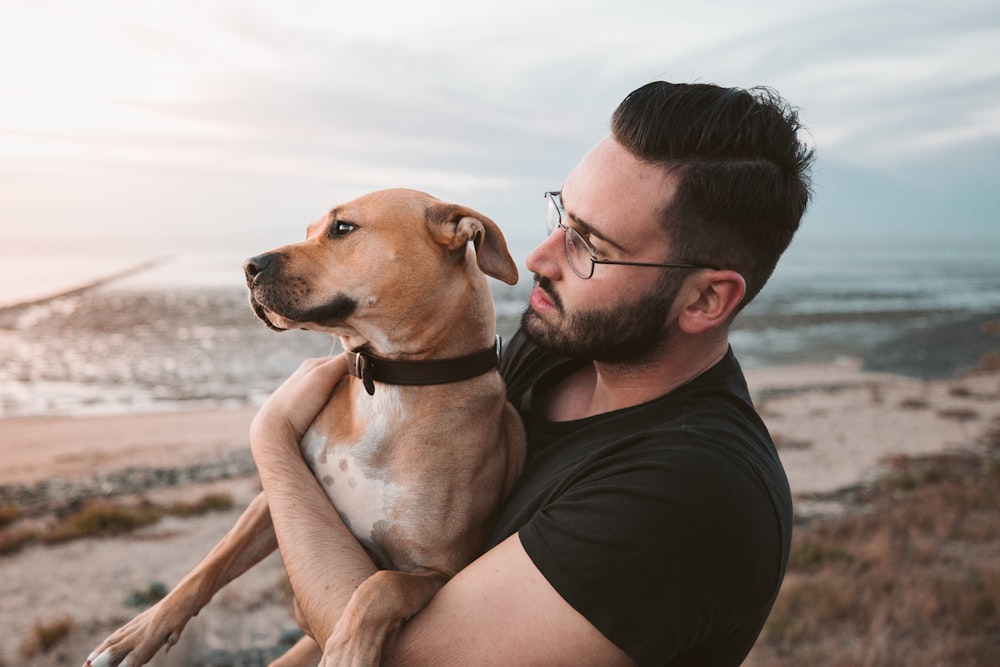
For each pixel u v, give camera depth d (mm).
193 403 36688
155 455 23984
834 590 10789
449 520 2447
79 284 136875
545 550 1823
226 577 2639
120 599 11898
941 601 10477
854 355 53656
